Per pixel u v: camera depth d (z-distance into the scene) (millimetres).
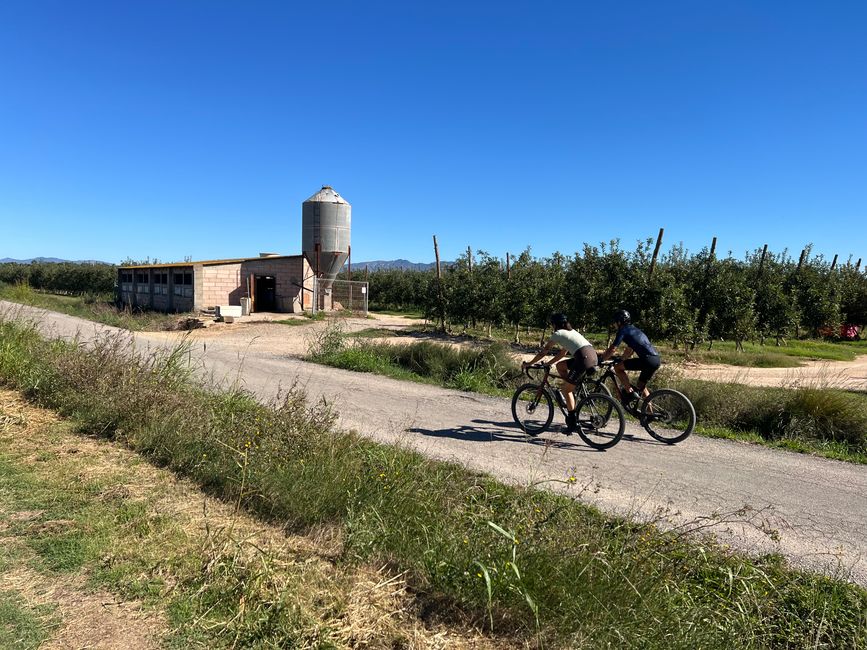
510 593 2871
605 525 3871
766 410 7582
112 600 2758
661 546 3527
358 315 27531
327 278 28344
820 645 2850
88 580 2922
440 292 21391
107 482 4262
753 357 16516
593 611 2760
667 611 2799
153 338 15766
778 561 3678
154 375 6586
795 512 4582
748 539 4055
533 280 19000
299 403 5414
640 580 2990
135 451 5023
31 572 2967
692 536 3789
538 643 2645
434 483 4176
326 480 3982
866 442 6762
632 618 2715
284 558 3201
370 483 3994
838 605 3137
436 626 2764
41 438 5270
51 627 2525
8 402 6457
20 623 2533
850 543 4039
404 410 7820
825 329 24219
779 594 3193
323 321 23125
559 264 19203
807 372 14102
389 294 36312
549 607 2820
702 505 4652
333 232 27500
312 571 3047
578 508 4176
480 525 3467
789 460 6125
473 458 5637
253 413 5328
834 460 6223
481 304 19422
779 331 20422
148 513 3736
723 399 8008
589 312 16812
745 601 3049
